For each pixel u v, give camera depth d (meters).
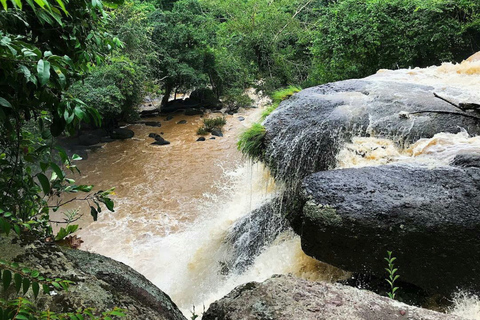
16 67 1.79
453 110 6.38
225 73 24.50
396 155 5.76
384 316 2.14
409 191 4.35
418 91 7.39
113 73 15.49
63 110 2.02
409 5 14.09
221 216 8.06
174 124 20.88
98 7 2.52
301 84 19.67
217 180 13.52
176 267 7.90
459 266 3.90
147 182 13.55
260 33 20.45
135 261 8.95
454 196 4.17
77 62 2.72
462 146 5.28
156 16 23.17
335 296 2.30
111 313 1.36
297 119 6.89
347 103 6.98
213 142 17.66
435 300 4.11
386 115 6.48
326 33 15.73
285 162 6.50
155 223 10.85
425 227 3.96
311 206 4.46
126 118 20.12
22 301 1.24
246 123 20.53
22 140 2.29
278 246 6.22
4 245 1.66
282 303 2.23
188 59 22.77
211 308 2.31
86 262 1.82
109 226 10.72
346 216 4.21
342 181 4.67
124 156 16.05
